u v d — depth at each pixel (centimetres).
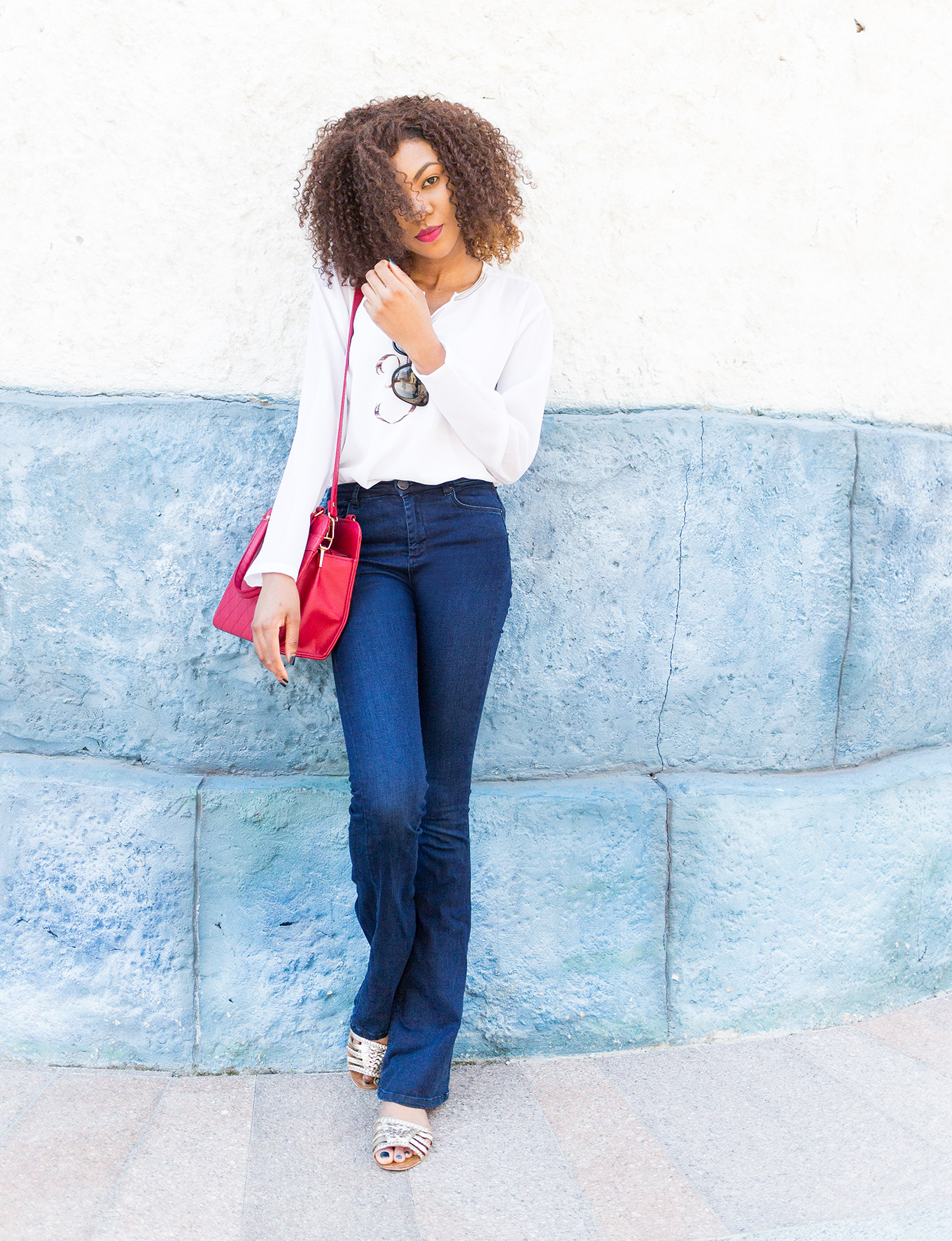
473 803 214
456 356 167
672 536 224
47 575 216
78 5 210
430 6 215
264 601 171
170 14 211
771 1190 164
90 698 218
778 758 233
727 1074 203
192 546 215
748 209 229
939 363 254
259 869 209
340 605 175
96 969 207
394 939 175
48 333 217
